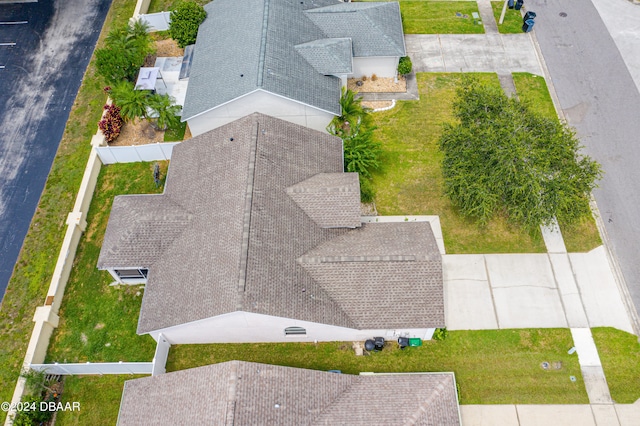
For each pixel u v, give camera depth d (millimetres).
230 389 17953
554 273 25156
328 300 21391
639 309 23859
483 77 33844
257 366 18938
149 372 22594
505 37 36500
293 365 22688
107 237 24141
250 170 23547
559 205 22891
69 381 22609
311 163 25797
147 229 23766
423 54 35438
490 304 24203
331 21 32688
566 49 35438
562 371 22172
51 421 21578
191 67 31172
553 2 38719
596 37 36094
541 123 24844
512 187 23281
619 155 29359
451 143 25469
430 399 19188
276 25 30906
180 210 24359
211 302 20266
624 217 26891
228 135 26031
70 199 29109
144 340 23688
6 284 26016
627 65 34156
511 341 23047
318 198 24016
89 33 37812
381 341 22469
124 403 19781
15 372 23125
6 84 34688
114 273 24422
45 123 32562
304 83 29141
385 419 18625
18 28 38156
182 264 22469
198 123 29375
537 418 21031
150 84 31016
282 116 29500
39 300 25375
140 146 29172
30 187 29688
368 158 27938
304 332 22484
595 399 21406
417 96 32844
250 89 27484
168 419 18625
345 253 22172
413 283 21609
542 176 23094
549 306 24078
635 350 22625
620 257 25531
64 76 35125
